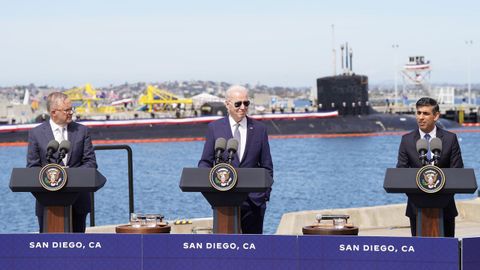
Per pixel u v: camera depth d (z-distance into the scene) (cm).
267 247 1191
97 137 15762
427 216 1252
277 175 10175
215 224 1272
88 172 1248
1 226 5688
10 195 7750
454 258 1153
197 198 7156
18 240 1202
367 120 17175
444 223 1393
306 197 7625
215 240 1198
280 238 1187
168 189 8206
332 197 7638
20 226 5684
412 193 1234
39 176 1244
